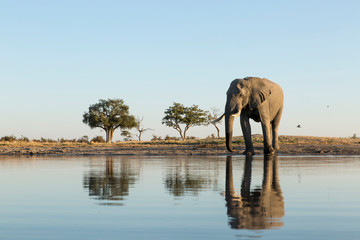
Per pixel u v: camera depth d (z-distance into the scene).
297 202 6.21
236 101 21.95
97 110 66.38
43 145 42.62
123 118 66.81
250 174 10.75
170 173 11.17
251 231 4.34
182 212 5.41
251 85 22.20
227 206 5.85
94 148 33.62
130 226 4.61
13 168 13.40
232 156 21.53
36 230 4.46
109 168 13.22
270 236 4.13
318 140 39.03
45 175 10.84
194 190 7.64
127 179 9.66
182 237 4.11
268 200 6.41
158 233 4.28
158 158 19.80
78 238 4.12
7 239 4.09
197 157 20.59
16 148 34.75
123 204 6.08
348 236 4.14
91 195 7.04
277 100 23.38
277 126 24.66
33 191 7.62
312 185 8.33
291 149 25.94
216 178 9.77
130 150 29.62
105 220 4.95
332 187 8.01
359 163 15.13
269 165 14.15
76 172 11.70
